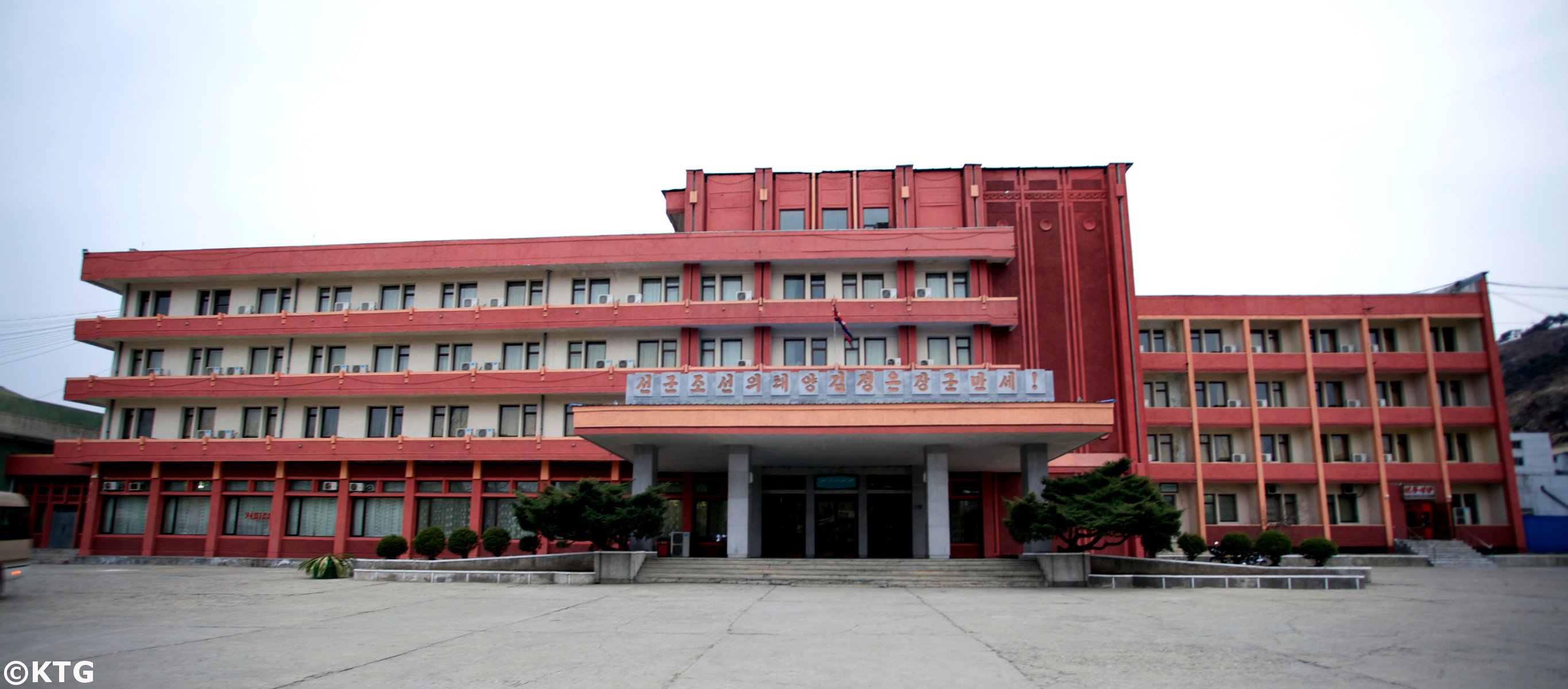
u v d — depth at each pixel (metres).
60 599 19.92
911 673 9.88
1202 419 41.88
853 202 39.12
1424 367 42.72
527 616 15.98
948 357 36.06
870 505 34.78
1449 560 39.03
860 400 26.27
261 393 38.22
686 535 29.88
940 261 36.56
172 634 13.52
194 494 38.75
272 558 37.41
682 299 37.09
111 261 39.56
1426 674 9.94
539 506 25.08
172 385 38.91
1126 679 9.51
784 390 26.48
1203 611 16.70
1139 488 23.89
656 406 25.86
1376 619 15.41
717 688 9.07
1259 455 41.62
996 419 25.12
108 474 39.47
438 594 20.97
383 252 38.31
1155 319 42.41
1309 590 22.38
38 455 40.69
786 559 25.83
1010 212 38.88
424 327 37.66
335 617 15.92
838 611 16.64
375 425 38.59
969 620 15.12
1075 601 18.84
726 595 20.44
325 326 38.25
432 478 37.81
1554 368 76.88
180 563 37.34
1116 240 38.34
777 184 39.59
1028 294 38.03
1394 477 42.06
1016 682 9.38
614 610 16.97
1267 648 11.82
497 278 38.91
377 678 9.71
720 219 39.34
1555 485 49.91
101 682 9.49
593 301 38.06
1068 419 24.98
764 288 36.56
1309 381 42.38
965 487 36.12
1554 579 28.52
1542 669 10.32
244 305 39.66
